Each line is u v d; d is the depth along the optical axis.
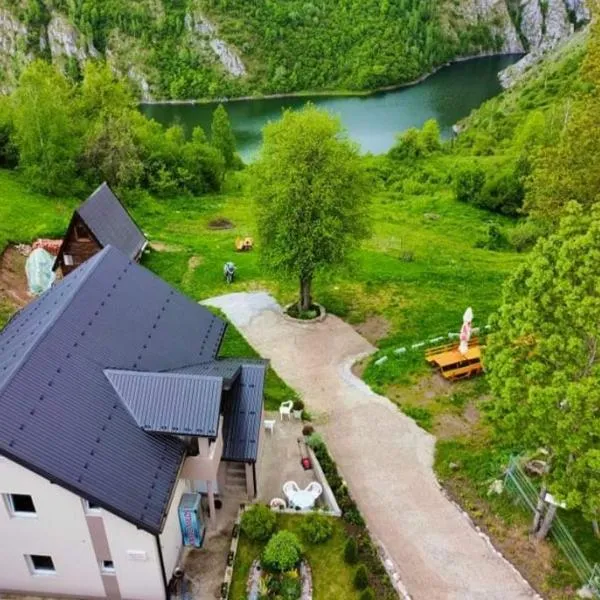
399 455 29.73
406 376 35.31
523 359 23.09
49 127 59.88
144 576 22.12
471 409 32.69
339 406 33.16
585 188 34.56
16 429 18.97
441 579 23.69
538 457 28.17
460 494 27.53
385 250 55.16
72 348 22.91
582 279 21.19
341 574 23.58
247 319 41.62
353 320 41.62
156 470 21.56
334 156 37.81
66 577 22.58
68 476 19.19
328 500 26.75
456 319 40.97
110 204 47.78
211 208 66.75
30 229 51.38
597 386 20.34
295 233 38.06
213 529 25.42
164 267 49.06
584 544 24.72
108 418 21.75
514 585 23.45
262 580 23.02
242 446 25.41
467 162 92.69
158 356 25.97
